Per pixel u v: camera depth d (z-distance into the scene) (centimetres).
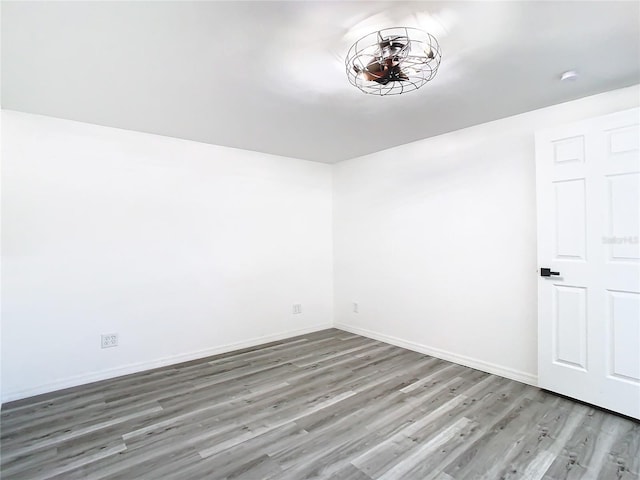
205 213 361
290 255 429
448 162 335
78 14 152
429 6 148
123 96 241
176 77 213
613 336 228
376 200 411
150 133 326
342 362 337
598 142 233
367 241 423
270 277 410
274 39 173
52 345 278
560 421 221
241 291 385
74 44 176
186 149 349
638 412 217
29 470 178
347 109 268
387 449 195
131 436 210
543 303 262
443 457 188
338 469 179
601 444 197
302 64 198
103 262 302
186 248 347
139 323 319
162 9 149
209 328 361
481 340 312
